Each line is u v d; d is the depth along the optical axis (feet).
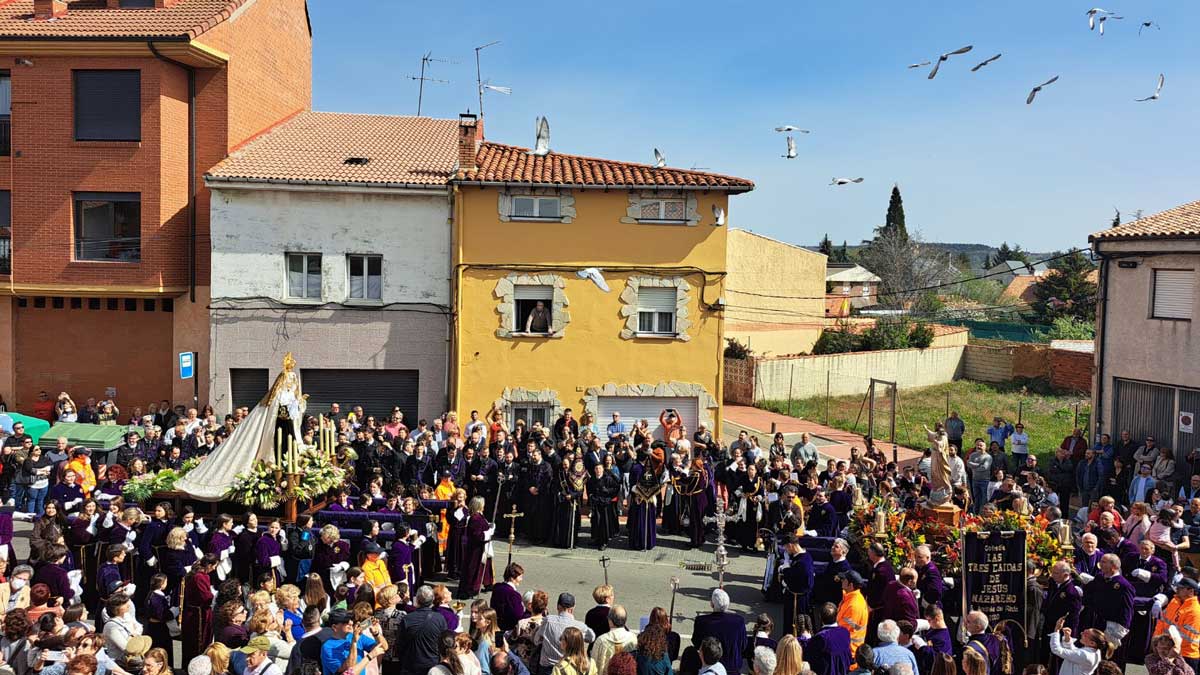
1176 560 49.49
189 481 53.26
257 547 46.21
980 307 228.84
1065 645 36.78
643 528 62.59
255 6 90.17
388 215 80.33
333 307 80.43
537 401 80.79
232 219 79.56
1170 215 80.94
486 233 80.07
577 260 80.53
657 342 81.10
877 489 61.05
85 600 47.85
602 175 81.10
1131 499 68.95
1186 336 73.82
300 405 55.62
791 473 63.98
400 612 37.37
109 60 80.12
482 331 80.53
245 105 88.89
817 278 169.37
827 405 123.85
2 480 68.54
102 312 83.71
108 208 82.02
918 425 116.26
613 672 30.91
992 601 43.52
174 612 43.04
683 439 72.49
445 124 101.19
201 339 83.97
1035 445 101.14
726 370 137.59
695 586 55.31
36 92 80.23
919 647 35.88
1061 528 47.06
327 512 52.90
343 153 86.63
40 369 83.66
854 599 40.34
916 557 44.01
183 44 78.95
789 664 32.40
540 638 36.24
